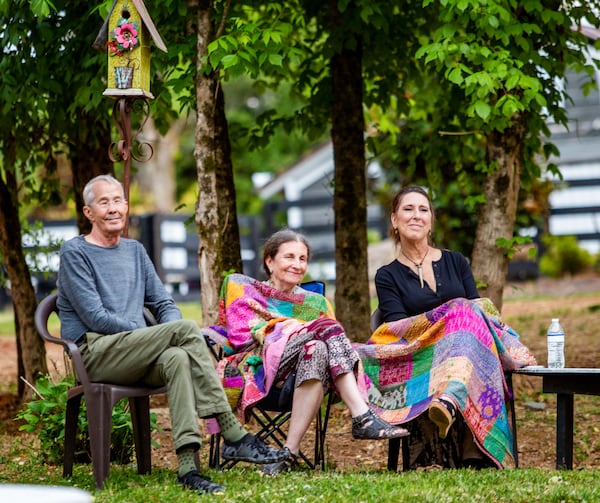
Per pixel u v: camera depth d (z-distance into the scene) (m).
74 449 7.21
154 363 6.33
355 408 6.57
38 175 12.82
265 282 7.50
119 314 6.61
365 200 11.49
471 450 6.95
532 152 11.26
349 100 11.41
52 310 6.77
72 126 10.91
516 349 7.11
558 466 6.79
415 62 12.24
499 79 9.51
